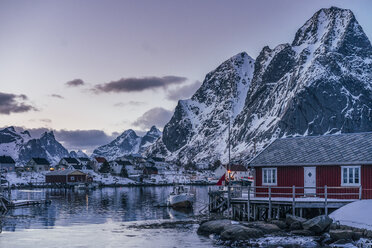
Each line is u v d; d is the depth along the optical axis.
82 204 76.69
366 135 44.97
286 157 46.72
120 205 74.81
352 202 37.78
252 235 32.12
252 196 48.31
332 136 47.28
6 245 31.64
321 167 44.16
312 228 32.78
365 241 29.02
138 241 33.16
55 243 32.44
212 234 36.12
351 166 42.38
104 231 38.84
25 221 49.28
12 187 149.00
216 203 55.91
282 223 35.84
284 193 42.47
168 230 39.19
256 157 48.59
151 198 94.75
